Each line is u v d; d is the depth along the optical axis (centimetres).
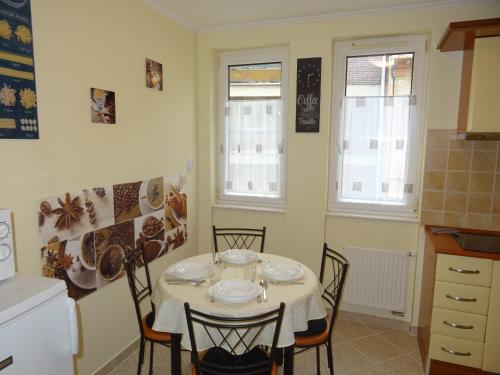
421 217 274
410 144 286
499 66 218
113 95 224
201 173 339
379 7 266
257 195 336
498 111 221
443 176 266
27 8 167
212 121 334
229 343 169
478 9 249
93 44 207
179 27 294
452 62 255
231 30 313
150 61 258
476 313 217
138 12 244
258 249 337
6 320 116
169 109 286
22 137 169
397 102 285
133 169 247
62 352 140
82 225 206
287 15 286
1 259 135
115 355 241
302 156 305
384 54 284
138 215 254
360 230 301
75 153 199
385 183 296
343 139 302
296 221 313
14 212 168
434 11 257
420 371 243
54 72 183
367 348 268
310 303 188
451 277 219
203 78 327
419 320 276
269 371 162
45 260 184
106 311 229
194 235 339
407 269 285
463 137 238
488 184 257
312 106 296
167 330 177
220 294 173
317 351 229
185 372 238
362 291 298
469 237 244
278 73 317
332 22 284
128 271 204
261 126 327
